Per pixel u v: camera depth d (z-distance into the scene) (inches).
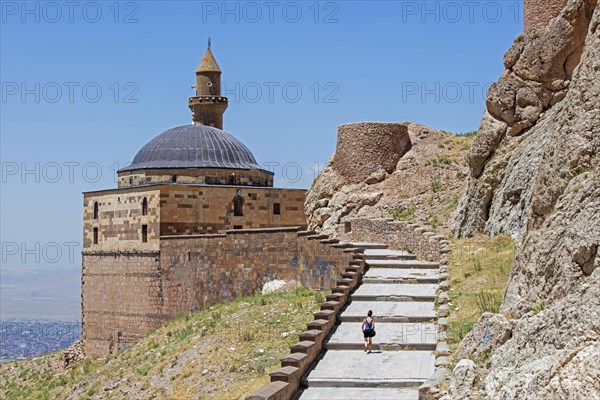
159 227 2421.3
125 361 1881.2
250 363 1445.6
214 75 3043.8
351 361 1236.5
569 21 1628.9
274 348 1494.8
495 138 1711.4
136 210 2496.3
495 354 904.9
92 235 2650.1
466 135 2425.0
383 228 2012.8
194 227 2472.9
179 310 2331.4
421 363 1213.1
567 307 812.6
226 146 2792.8
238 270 2112.5
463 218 1748.3
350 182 2333.9
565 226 897.5
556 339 807.7
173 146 2741.1
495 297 1307.8
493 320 947.3
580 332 780.6
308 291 1840.6
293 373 1120.8
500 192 1654.8
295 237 1948.8
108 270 2586.1
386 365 1210.0
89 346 2637.8
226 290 2148.1
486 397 851.4
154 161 2714.1
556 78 1658.5
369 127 2329.0
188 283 2293.3
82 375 2119.8
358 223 2129.7
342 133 2372.0
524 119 1680.6
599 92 932.0
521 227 1546.5
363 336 1333.7
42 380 2411.4
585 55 983.6
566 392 728.3
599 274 810.2
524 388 781.9
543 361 791.1
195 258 2265.0
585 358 735.7
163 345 1843.0
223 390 1365.7
